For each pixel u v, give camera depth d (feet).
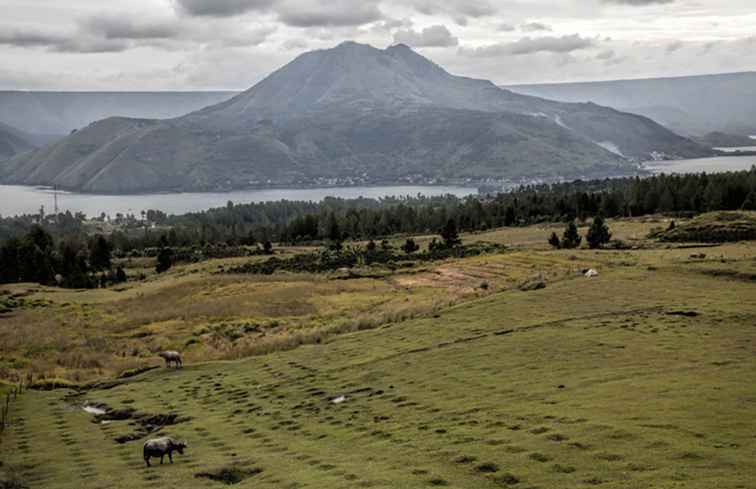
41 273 552.41
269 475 93.04
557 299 210.79
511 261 378.94
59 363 214.48
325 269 439.63
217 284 383.04
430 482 79.51
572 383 117.08
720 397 96.58
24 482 101.91
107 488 95.45
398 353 166.61
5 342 243.40
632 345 143.43
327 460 96.17
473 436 94.53
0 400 163.22
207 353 220.02
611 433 85.35
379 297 312.71
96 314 317.83
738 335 147.43
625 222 639.76
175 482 95.76
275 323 265.75
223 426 127.24
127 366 206.59
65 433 131.44
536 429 92.12
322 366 167.63
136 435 127.95
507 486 75.31
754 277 231.09
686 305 186.80
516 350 149.38
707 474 69.00
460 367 142.10
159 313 302.45
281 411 132.98
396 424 109.81
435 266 398.21
